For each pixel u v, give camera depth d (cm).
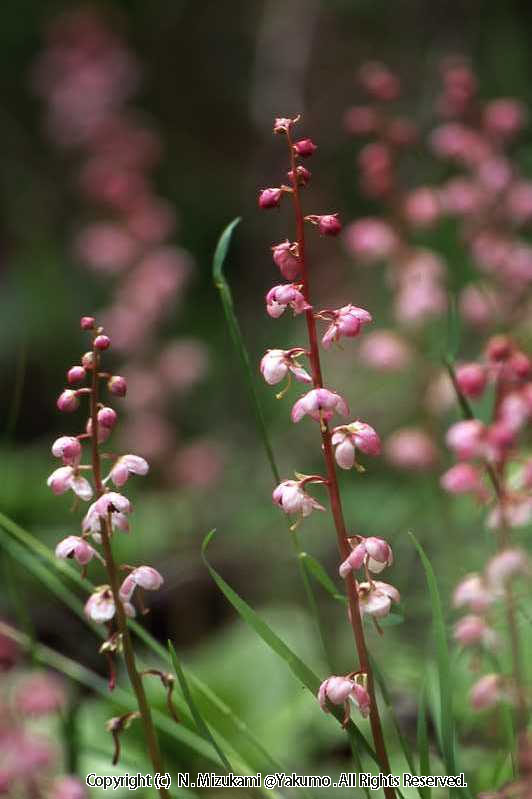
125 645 396
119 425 1441
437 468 789
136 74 1619
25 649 518
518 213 820
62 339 1684
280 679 745
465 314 782
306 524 1041
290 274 386
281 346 1585
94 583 978
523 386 485
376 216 1770
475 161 827
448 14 1700
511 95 1509
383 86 787
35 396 1636
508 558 473
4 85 2083
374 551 376
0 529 512
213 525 1123
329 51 1881
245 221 1892
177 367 1193
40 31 2083
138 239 1223
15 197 2006
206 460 1191
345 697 376
